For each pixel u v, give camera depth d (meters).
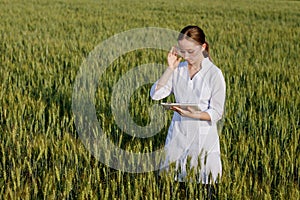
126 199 4.68
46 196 4.43
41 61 11.19
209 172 4.83
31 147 5.39
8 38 14.33
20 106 6.65
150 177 4.51
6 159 5.44
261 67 10.82
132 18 22.28
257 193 4.65
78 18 21.48
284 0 39.38
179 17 23.39
